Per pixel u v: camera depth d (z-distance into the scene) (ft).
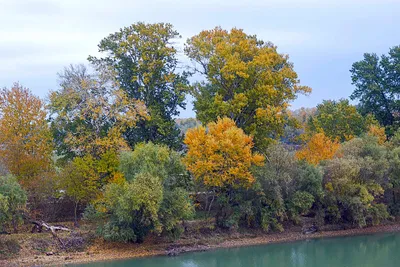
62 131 176.86
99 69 180.14
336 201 182.80
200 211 177.47
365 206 179.63
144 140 187.11
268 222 170.09
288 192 173.58
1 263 131.85
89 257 141.79
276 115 179.93
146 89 192.34
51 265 134.21
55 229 149.89
